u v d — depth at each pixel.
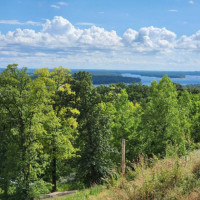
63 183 28.55
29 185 20.30
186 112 30.20
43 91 20.44
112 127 29.09
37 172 21.86
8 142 21.28
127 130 28.44
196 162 8.70
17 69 20.58
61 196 18.97
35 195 19.67
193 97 38.72
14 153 19.80
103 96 26.44
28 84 20.78
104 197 9.20
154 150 24.38
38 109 20.42
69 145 23.77
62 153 24.05
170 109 25.70
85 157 25.98
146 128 26.23
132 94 83.06
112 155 29.05
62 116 25.28
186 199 7.04
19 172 19.56
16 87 20.47
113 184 9.21
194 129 32.62
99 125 26.25
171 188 7.79
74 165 26.84
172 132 24.42
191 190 7.45
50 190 25.77
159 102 25.84
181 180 7.94
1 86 20.34
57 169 28.11
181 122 27.34
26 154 20.16
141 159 9.88
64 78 26.12
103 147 26.38
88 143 26.42
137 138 27.72
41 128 21.28
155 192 7.67
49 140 22.55
